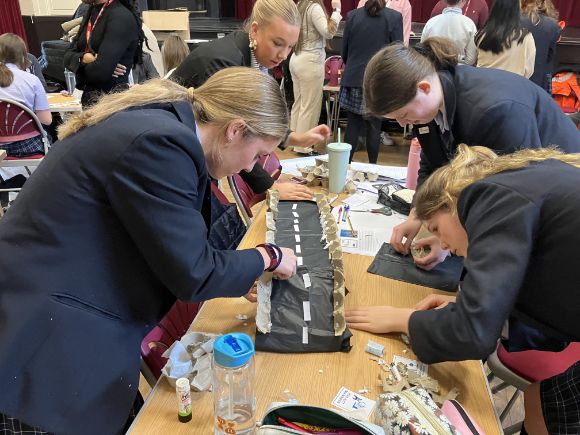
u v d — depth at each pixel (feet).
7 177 11.34
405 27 14.66
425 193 3.31
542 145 4.36
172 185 2.53
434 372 3.06
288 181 5.92
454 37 11.10
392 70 3.85
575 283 2.65
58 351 2.60
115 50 8.79
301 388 2.86
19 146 10.16
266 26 5.23
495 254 2.61
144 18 17.75
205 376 2.83
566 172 2.77
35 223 2.63
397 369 3.00
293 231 4.37
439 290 3.90
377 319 3.39
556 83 14.33
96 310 2.73
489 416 2.74
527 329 3.87
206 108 2.88
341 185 5.66
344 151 5.43
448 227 3.18
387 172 6.43
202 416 2.66
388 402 2.49
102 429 2.73
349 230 4.80
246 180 5.22
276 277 3.63
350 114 12.84
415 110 4.03
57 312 2.61
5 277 2.67
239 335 2.46
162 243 2.56
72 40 9.79
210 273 2.79
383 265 4.20
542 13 12.10
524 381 4.16
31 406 2.56
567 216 2.59
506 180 2.76
